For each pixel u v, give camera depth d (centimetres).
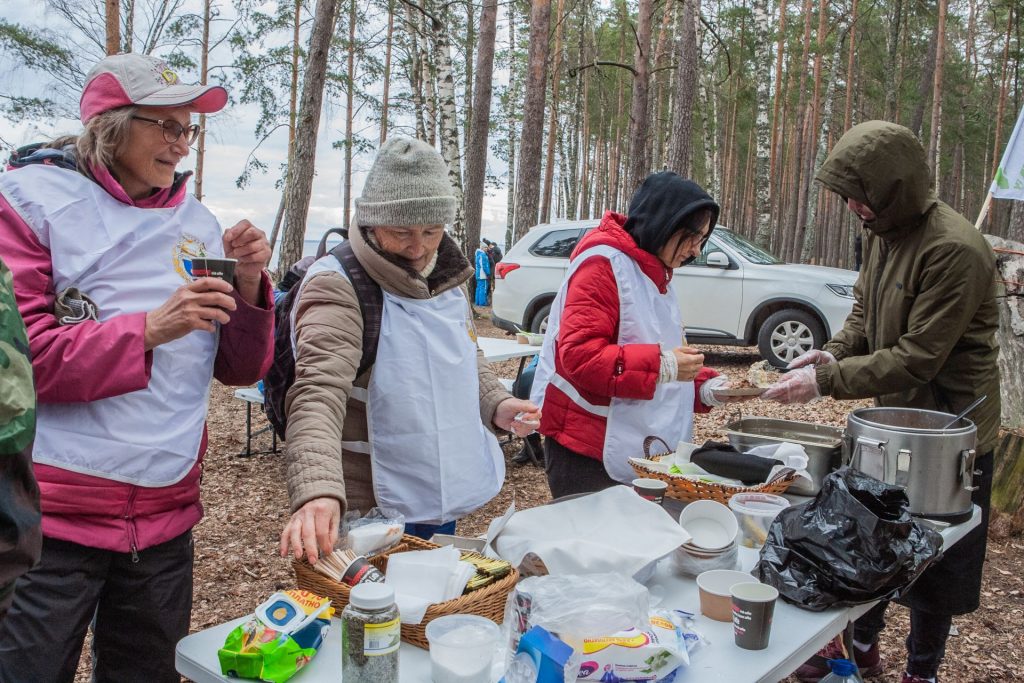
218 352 187
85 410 160
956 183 3700
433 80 2070
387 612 122
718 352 1114
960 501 217
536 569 166
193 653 138
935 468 213
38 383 150
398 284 187
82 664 310
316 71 1198
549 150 2720
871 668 303
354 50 2081
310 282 185
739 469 227
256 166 1973
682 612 158
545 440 268
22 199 154
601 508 180
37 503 98
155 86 161
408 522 196
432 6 1530
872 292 277
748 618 145
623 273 244
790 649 148
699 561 179
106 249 160
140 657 178
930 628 273
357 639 121
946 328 244
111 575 172
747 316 920
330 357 172
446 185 188
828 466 242
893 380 249
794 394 256
